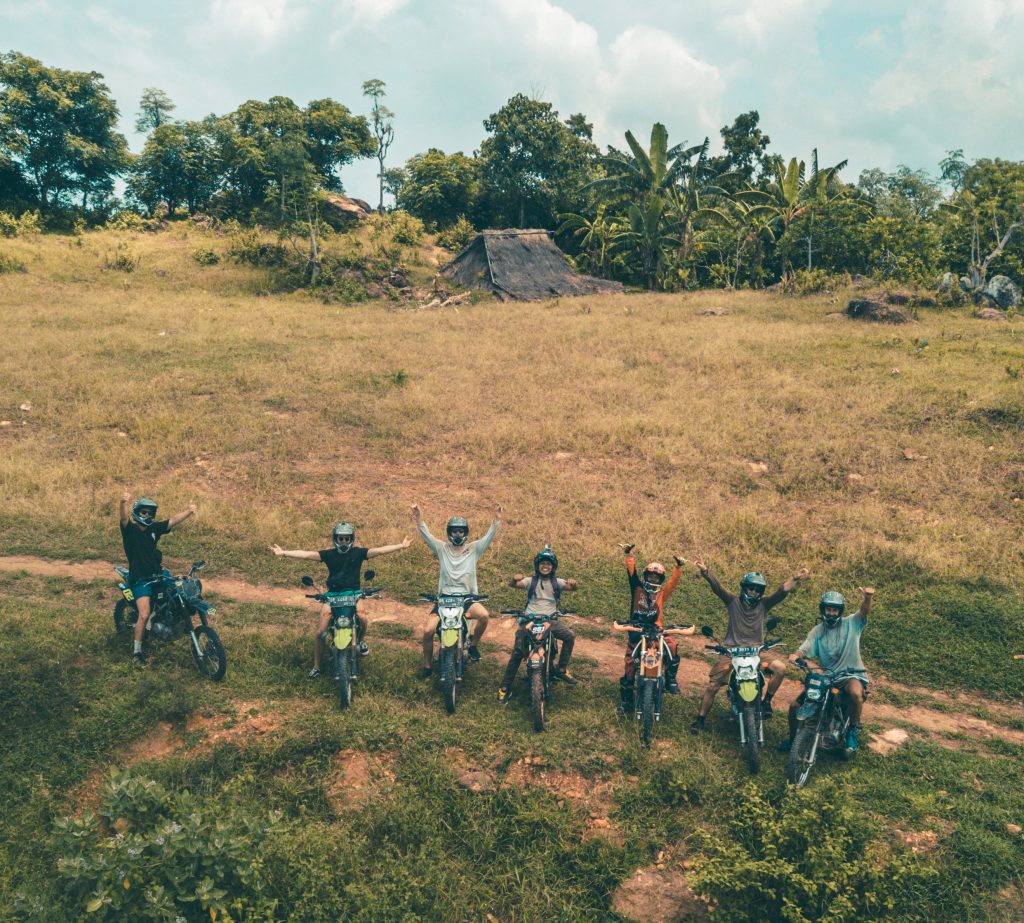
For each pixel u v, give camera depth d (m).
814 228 40.84
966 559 10.66
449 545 7.71
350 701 7.20
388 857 5.82
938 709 7.72
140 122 60.72
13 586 9.79
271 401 17.94
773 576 10.55
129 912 5.22
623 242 45.69
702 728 7.04
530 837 6.04
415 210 61.56
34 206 51.03
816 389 18.00
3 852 5.68
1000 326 24.22
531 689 6.96
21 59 52.28
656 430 15.93
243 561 10.83
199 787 6.27
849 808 5.74
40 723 6.70
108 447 14.94
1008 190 36.28
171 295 34.88
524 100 57.47
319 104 66.81
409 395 18.31
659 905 5.55
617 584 10.34
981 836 5.73
